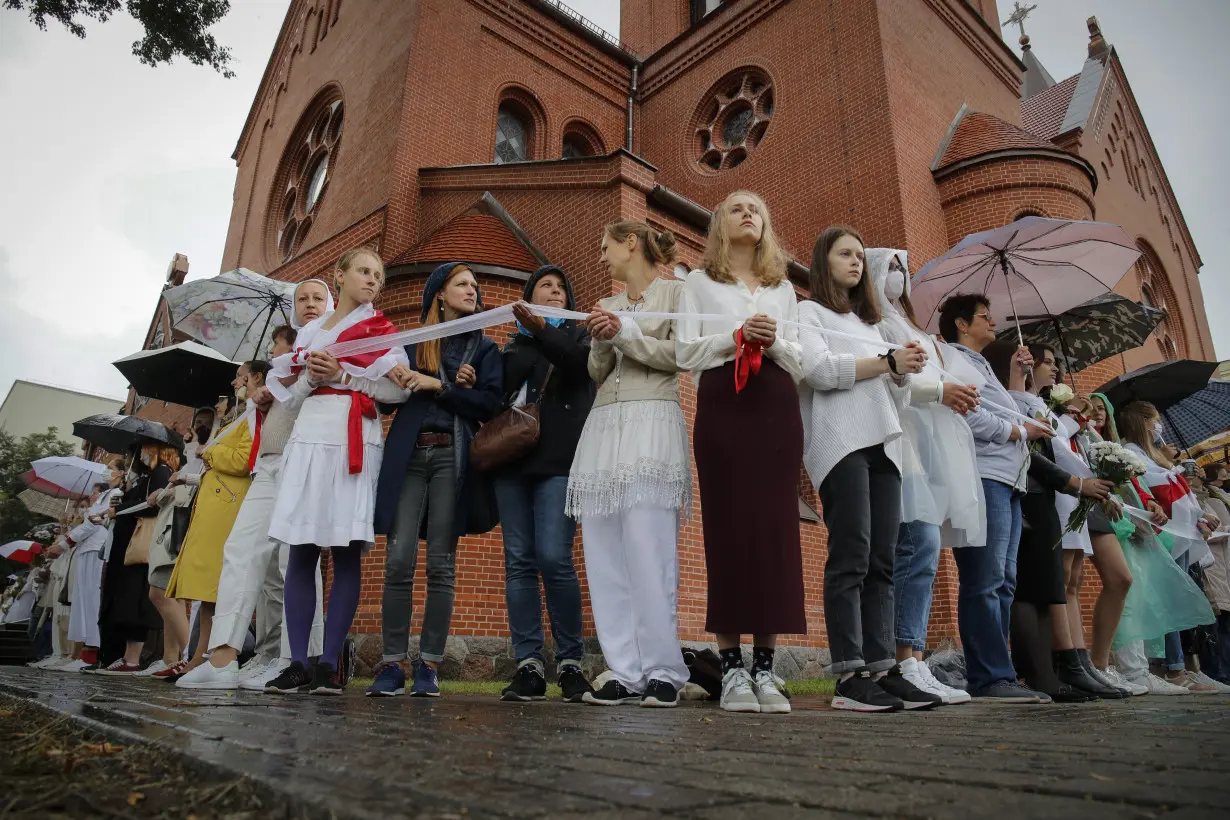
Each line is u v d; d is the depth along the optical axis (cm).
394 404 375
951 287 560
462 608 707
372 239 1089
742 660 289
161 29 786
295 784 102
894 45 1241
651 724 198
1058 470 428
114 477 743
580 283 894
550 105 1460
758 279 339
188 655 534
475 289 398
